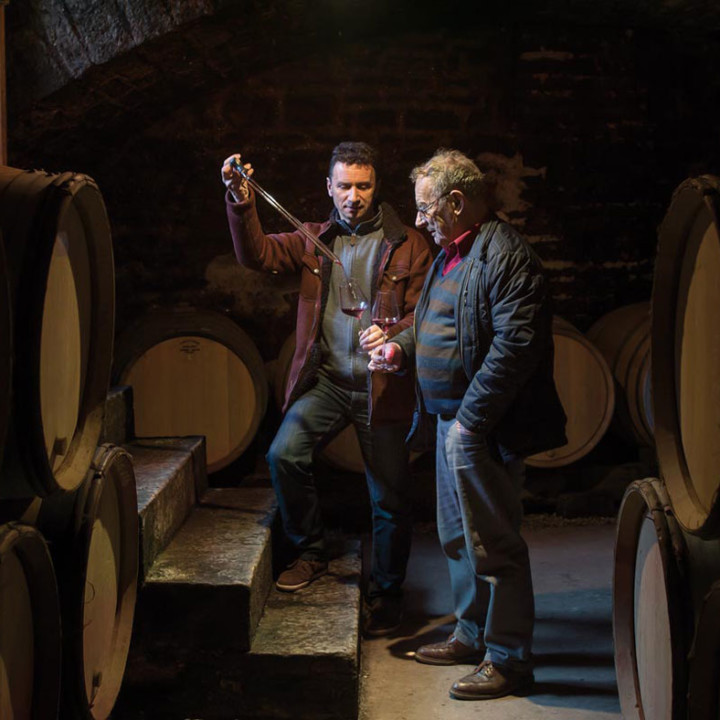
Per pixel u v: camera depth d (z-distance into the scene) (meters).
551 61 5.10
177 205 4.94
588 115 5.16
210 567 2.98
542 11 4.80
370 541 4.64
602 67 5.14
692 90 5.23
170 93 4.56
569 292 5.25
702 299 2.10
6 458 1.87
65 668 2.22
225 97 4.90
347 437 4.64
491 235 2.82
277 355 5.06
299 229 3.34
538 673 3.17
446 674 3.18
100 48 3.85
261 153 4.95
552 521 4.85
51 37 3.84
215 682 2.85
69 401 2.21
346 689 2.82
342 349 3.33
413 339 3.23
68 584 2.21
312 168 4.99
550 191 5.18
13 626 1.93
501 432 2.83
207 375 4.46
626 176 5.22
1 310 1.71
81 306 2.29
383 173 5.04
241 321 5.04
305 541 3.41
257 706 2.85
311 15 4.20
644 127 5.21
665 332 2.29
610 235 5.25
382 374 3.22
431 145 5.06
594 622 3.59
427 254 3.40
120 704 2.87
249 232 3.32
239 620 2.83
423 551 4.45
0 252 1.69
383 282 3.31
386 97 5.01
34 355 1.81
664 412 2.29
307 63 4.93
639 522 2.52
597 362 4.68
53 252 2.00
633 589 2.60
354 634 2.96
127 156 4.88
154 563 3.02
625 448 5.21
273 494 3.96
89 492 2.28
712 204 1.90
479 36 5.03
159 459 3.58
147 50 3.93
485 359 2.77
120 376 4.41
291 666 2.83
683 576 2.16
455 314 2.87
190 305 4.80
